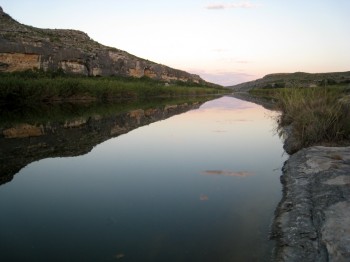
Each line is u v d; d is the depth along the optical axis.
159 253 3.95
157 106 29.05
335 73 90.88
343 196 4.80
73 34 76.31
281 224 4.62
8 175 7.20
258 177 6.97
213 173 7.26
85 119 17.73
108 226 4.67
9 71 38.62
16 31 49.72
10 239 4.31
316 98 11.88
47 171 7.51
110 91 38.34
